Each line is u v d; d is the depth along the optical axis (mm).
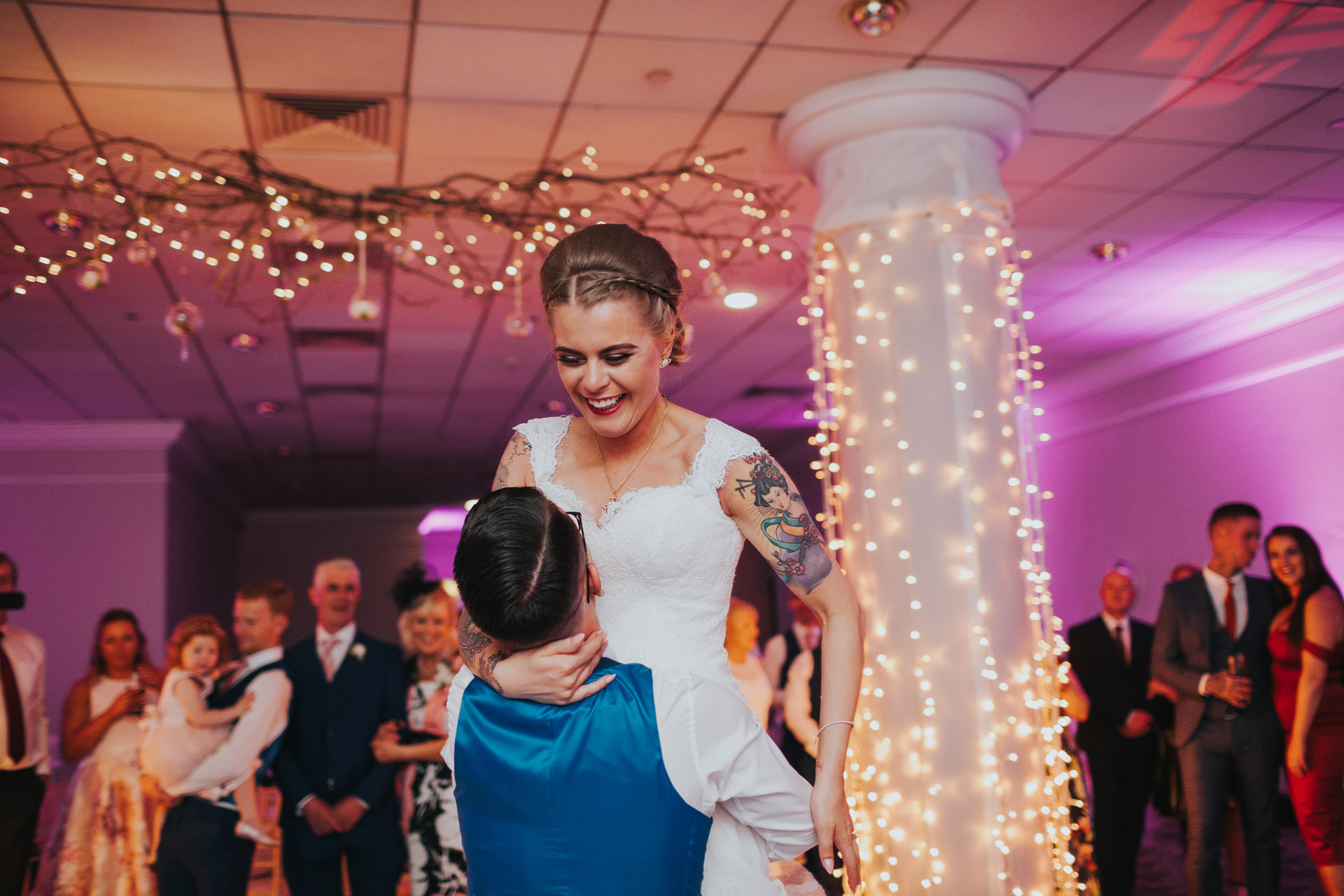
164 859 3279
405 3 3068
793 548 1452
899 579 3408
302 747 3396
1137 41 3463
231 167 4102
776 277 5699
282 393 8242
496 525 1251
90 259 3879
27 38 3156
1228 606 4059
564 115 3816
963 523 3395
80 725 4254
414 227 4730
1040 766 3338
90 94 3514
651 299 1364
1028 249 5602
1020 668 3375
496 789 1233
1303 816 3900
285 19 3123
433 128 3877
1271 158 4434
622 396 1379
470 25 3205
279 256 5102
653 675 1271
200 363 7137
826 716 1414
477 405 8984
